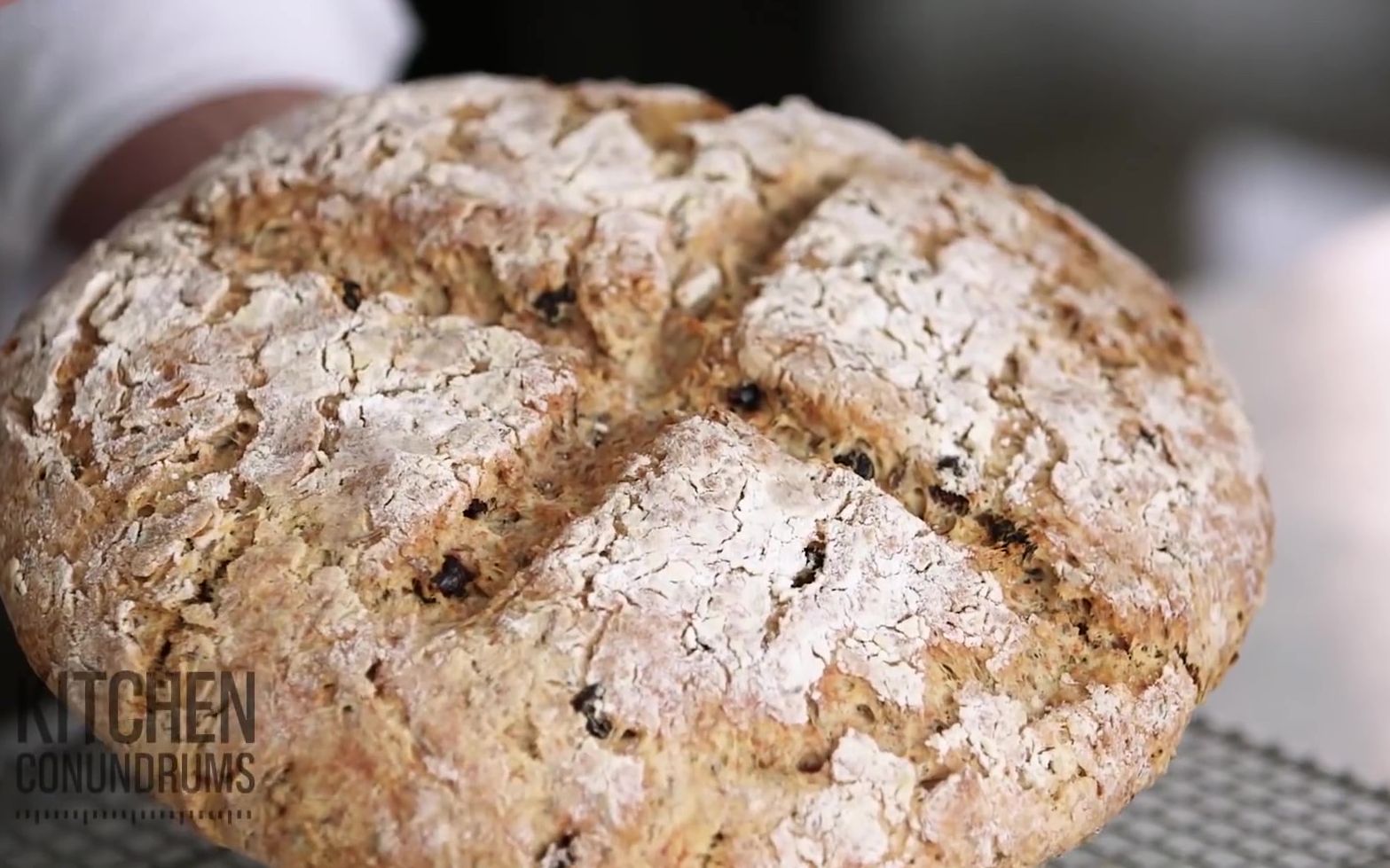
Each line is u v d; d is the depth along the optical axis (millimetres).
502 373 473
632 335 487
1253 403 761
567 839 428
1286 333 828
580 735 432
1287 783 563
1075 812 449
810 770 436
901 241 507
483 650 438
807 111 546
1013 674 452
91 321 490
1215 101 1653
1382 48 1673
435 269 491
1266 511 506
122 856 546
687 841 431
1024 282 510
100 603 452
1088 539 468
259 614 443
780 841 431
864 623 446
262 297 485
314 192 505
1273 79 1672
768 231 514
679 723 433
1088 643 464
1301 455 720
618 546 448
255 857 443
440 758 430
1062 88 1649
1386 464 712
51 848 549
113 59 661
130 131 664
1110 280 532
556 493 465
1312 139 1595
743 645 440
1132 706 459
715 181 514
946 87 1553
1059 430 480
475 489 457
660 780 431
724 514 454
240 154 523
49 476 468
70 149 665
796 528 455
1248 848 540
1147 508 477
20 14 660
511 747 431
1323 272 899
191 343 478
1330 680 612
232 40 672
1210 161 1570
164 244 503
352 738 433
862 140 542
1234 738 579
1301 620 637
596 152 515
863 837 433
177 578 450
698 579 446
